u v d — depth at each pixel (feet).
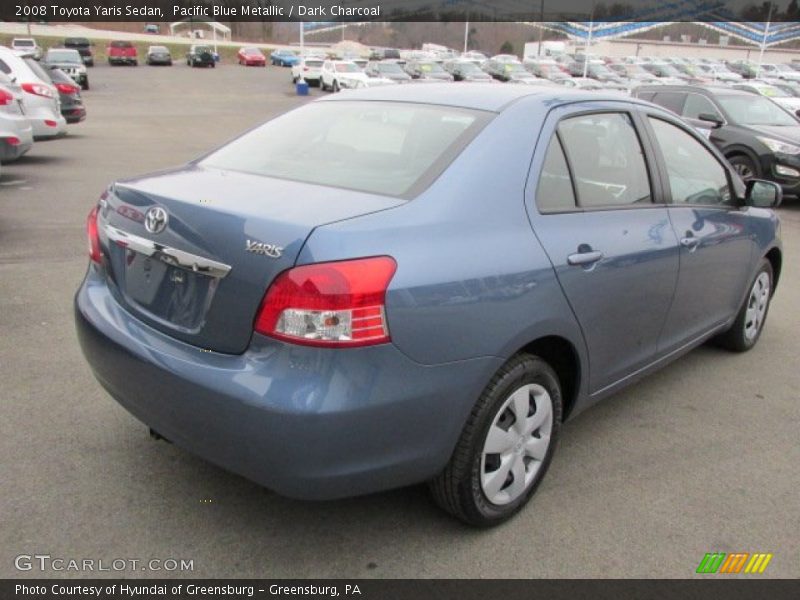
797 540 9.61
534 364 9.22
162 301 8.61
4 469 10.21
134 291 9.05
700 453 11.73
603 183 10.81
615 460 11.39
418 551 9.00
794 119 38.73
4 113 31.99
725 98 38.01
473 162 9.05
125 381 8.74
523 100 10.34
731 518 10.02
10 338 14.89
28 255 21.09
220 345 7.95
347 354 7.36
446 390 8.09
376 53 190.49
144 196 8.97
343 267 7.38
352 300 7.34
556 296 9.23
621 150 11.39
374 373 7.52
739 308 15.30
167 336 8.49
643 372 12.08
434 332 7.87
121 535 9.01
